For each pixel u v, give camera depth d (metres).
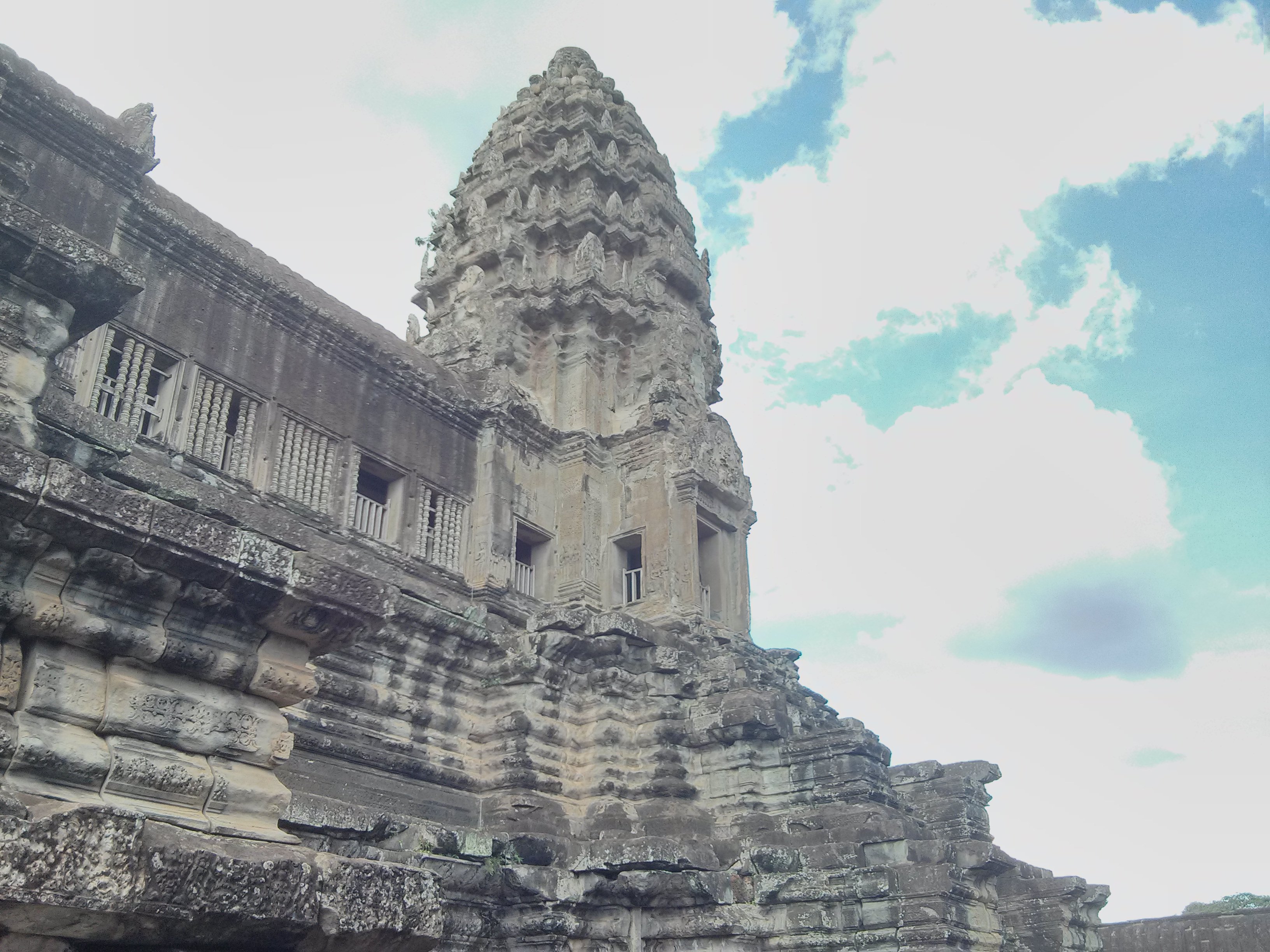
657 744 24.56
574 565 31.17
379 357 27.58
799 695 28.88
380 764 21.64
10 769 6.71
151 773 7.32
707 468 32.69
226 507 15.09
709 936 19.59
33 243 8.23
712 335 39.00
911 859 20.67
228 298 24.31
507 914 19.78
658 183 39.91
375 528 27.11
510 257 35.66
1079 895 26.09
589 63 42.22
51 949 6.13
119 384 21.62
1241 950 30.67
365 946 7.47
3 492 6.69
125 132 22.42
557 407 33.50
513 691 24.47
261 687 8.12
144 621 7.56
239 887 6.68
